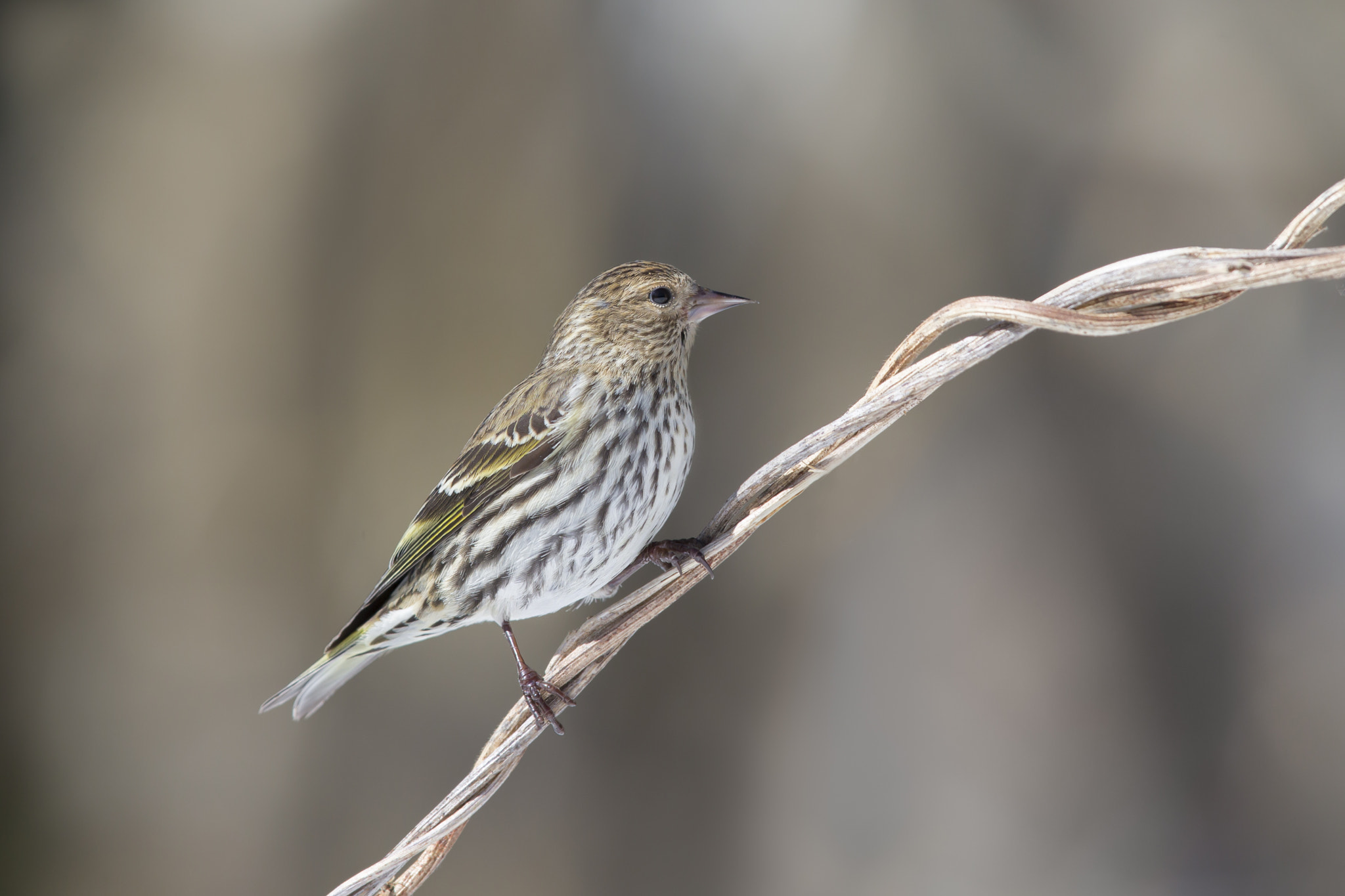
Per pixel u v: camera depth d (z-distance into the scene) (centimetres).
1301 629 1239
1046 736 1186
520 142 1230
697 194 1240
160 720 1240
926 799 1174
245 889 1225
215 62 1262
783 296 1239
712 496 1212
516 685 1193
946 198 1260
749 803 1191
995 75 1280
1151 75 1294
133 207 1258
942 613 1204
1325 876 1188
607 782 1202
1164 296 389
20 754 1227
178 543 1245
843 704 1192
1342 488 1245
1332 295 1256
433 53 1232
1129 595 1230
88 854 1228
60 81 1280
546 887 1195
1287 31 1295
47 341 1248
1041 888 1152
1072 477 1246
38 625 1235
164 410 1248
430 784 1201
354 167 1234
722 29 1249
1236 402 1270
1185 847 1173
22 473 1235
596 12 1245
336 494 1229
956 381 1249
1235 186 1278
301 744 1232
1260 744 1214
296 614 1232
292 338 1242
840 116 1252
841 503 1220
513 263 1225
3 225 1249
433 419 1216
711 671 1205
